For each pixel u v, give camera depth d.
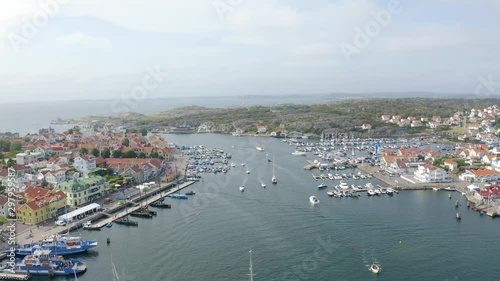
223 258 114.00
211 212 155.00
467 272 104.94
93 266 111.62
